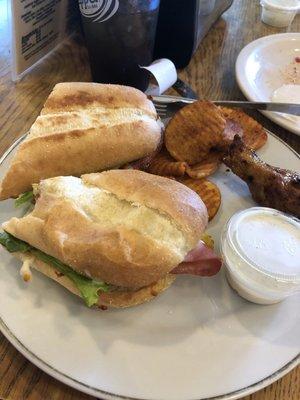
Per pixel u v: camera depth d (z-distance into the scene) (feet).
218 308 0.92
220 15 1.87
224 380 0.79
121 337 0.85
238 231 0.96
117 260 0.83
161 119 1.34
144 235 0.86
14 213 1.05
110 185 0.94
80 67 1.55
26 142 1.06
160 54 1.56
